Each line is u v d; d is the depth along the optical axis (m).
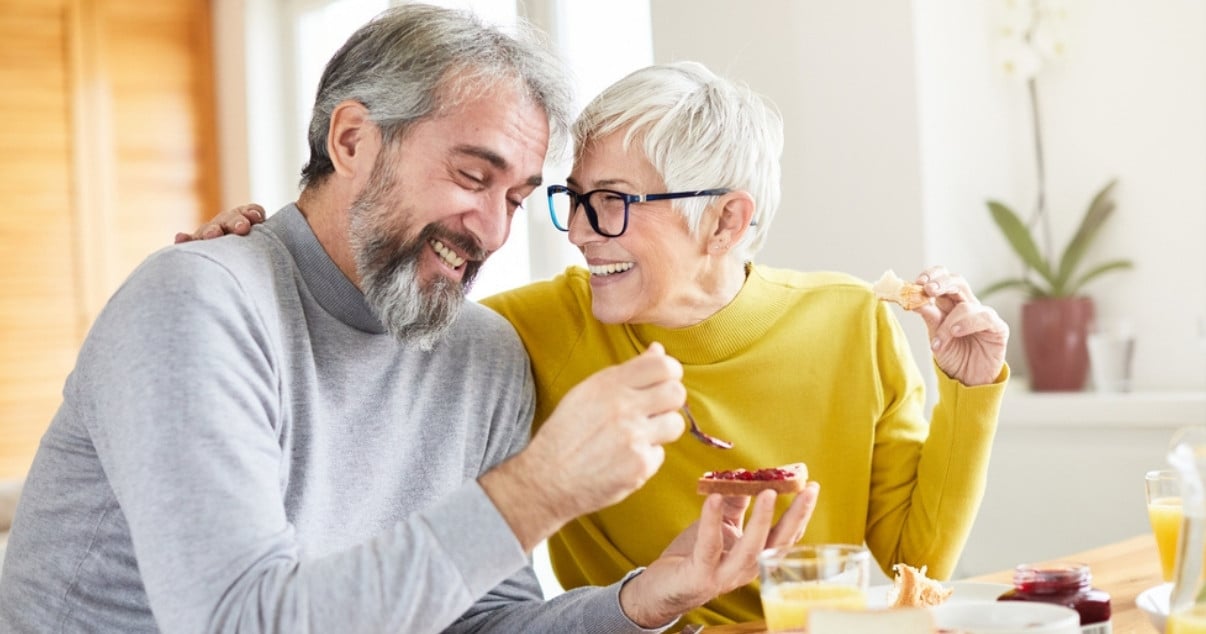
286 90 4.66
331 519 1.35
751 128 1.60
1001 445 2.62
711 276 1.64
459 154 1.35
